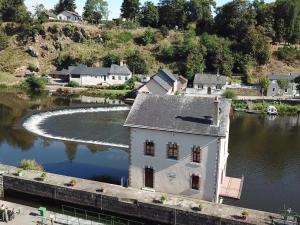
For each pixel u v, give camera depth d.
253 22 176.12
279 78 135.00
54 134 76.69
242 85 137.50
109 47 176.88
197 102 43.97
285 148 71.69
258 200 48.44
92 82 142.38
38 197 44.59
